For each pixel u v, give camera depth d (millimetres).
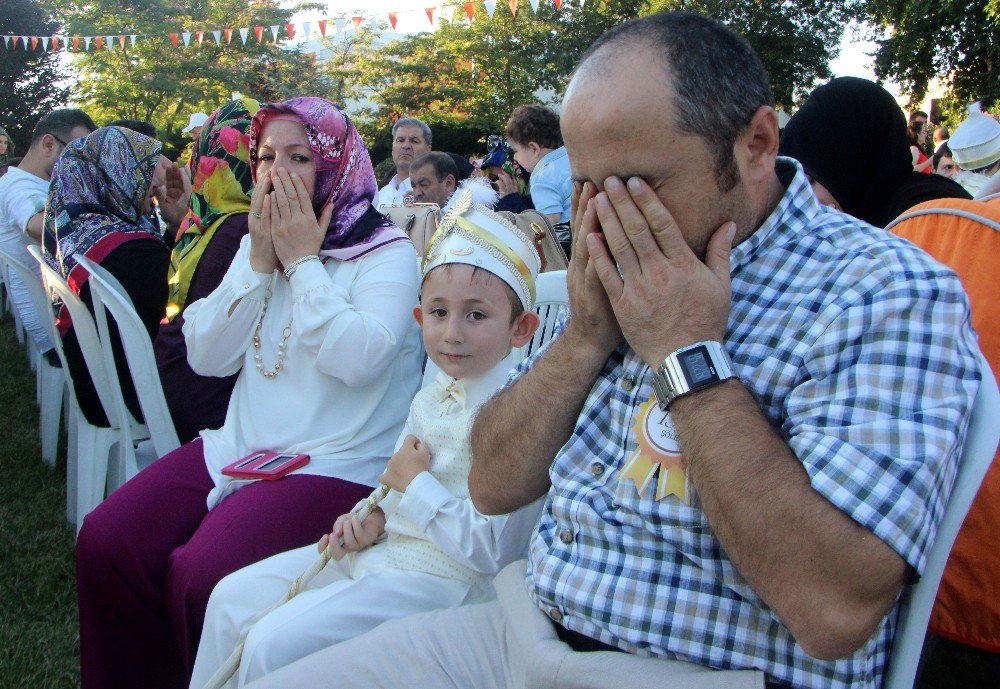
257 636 1726
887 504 1065
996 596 1803
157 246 3457
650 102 1196
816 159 2693
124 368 3125
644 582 1272
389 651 1541
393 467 1883
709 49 1215
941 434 1095
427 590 1829
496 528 1745
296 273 2352
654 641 1246
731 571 1219
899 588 1092
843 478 1087
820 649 1092
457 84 29625
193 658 2078
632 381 1396
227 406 2895
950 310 1166
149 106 26781
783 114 22875
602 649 1317
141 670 2326
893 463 1082
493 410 1618
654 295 1236
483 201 2119
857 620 1076
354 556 1973
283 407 2406
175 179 4559
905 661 1220
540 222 3807
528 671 1326
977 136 4379
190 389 2887
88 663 2324
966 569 1832
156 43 25859
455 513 1768
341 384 2383
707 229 1270
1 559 3270
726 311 1247
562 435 1516
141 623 2295
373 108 33188
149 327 3389
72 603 2990
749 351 1267
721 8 22562
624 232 1252
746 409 1173
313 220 2389
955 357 1144
